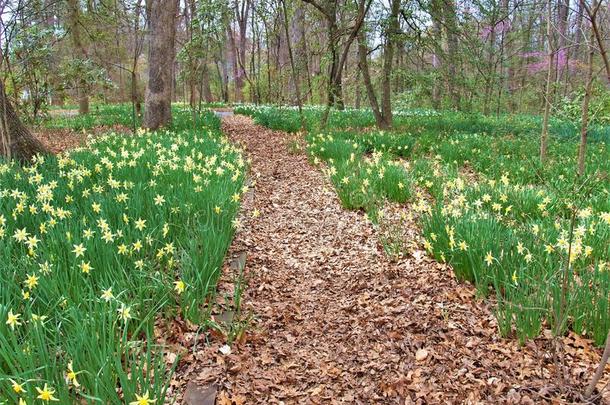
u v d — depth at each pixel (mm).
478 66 14648
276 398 3084
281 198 8000
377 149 11188
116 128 15062
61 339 2928
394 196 7090
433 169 8172
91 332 2686
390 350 3607
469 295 4266
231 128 16250
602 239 4363
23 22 11039
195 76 16578
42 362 2504
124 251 3799
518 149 11305
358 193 6977
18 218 4410
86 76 13008
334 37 14234
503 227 4816
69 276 3562
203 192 5574
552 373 3176
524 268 3803
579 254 3977
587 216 4879
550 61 8836
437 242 4906
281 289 4707
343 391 3176
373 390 3172
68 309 2943
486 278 4121
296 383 3262
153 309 3424
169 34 13430
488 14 14586
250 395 3096
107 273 3559
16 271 3547
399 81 15125
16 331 2922
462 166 10188
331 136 11117
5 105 7363
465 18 14234
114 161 7113
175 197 5207
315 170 9844
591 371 3170
